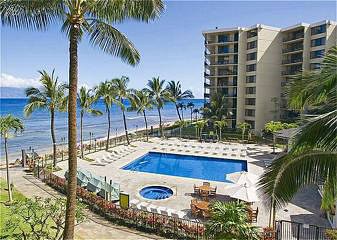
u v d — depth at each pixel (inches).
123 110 1571.1
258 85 2003.0
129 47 384.2
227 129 2110.0
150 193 792.9
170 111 7765.8
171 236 519.2
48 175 846.5
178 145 1573.6
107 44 379.6
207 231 397.1
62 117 4328.3
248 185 635.5
